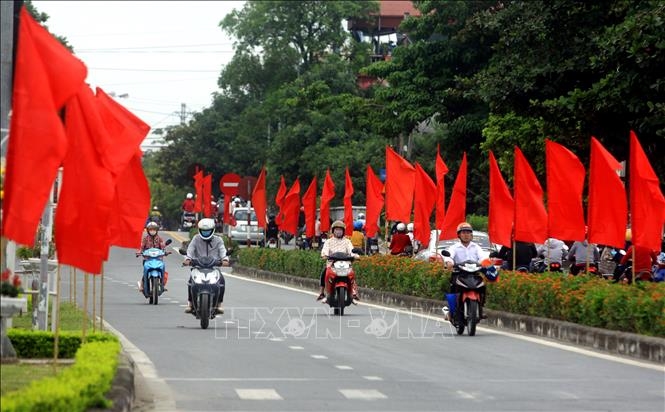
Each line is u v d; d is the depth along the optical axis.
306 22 164.00
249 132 170.38
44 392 16.91
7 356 24.92
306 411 22.84
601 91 59.00
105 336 27.78
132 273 87.12
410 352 34.47
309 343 36.56
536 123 71.94
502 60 67.94
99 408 19.30
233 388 25.97
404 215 64.19
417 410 23.17
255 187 92.56
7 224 19.72
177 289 68.31
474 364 31.67
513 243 50.12
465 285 40.53
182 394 24.91
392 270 59.22
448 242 68.31
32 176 19.81
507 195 50.06
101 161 21.58
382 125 98.00
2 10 24.72
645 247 40.44
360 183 132.75
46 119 19.88
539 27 64.69
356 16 164.88
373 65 99.69
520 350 35.69
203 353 33.12
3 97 24.58
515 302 44.50
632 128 59.41
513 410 23.36
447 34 95.00
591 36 63.06
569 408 23.73
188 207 156.38
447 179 104.44
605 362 32.69
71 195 21.39
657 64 56.66
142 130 26.66
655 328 34.72
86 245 21.41
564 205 46.47
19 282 22.73
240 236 121.94
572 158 46.38
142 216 32.69
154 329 40.97
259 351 33.88
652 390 26.72
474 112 92.81
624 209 42.41
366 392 25.64
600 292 38.38
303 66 164.12
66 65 20.31
